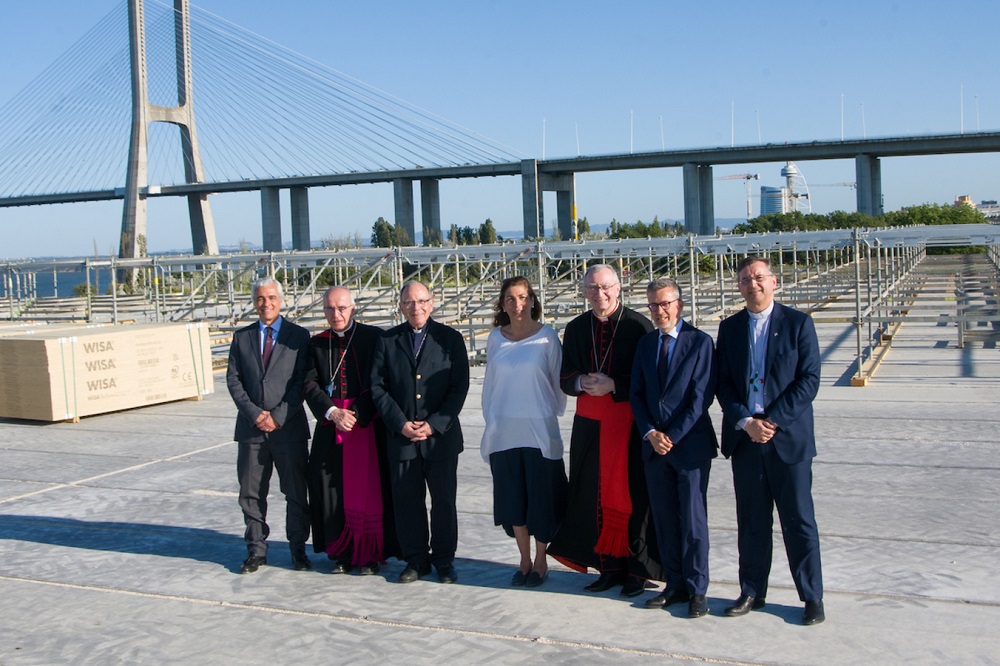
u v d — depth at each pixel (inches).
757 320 181.0
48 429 443.5
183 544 249.8
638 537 194.2
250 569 222.8
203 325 530.0
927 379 502.9
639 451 195.0
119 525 271.1
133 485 321.1
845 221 2618.1
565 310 860.6
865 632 174.2
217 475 331.9
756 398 178.9
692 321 655.1
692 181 2785.4
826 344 692.1
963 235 564.4
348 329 219.8
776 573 211.0
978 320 520.1
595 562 198.7
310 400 214.5
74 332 489.7
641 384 188.2
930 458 316.8
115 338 479.2
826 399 448.8
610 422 195.6
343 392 216.1
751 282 178.2
